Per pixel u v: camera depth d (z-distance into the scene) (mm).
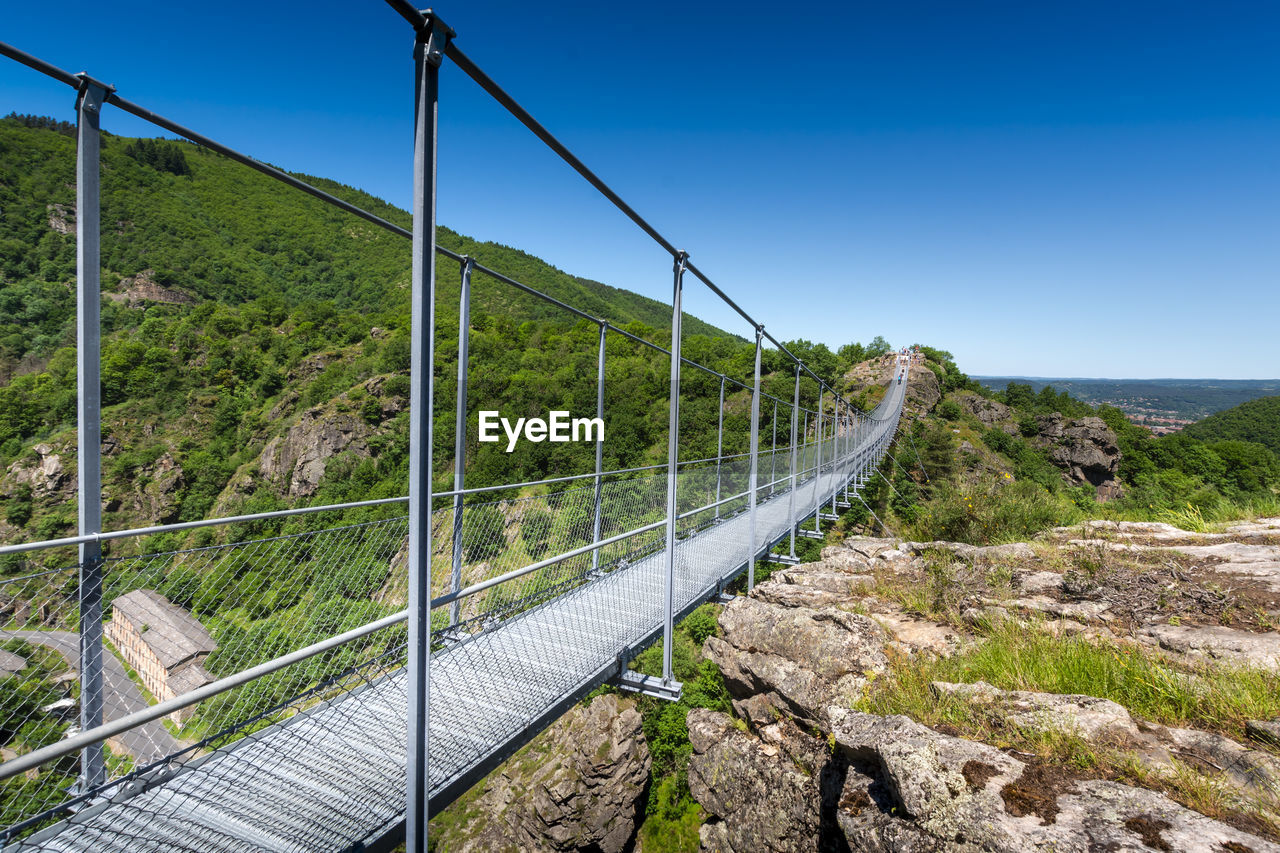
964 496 7656
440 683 3113
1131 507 9258
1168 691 2604
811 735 4336
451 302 59500
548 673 3271
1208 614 3508
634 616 4230
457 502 3748
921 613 4605
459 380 3801
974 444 45812
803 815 4086
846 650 4312
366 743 2502
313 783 2234
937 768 2240
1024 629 3639
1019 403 74688
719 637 5332
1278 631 3168
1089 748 2219
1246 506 6836
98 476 2018
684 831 15281
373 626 2268
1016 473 43250
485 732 2646
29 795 1841
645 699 16969
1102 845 1723
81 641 1964
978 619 4070
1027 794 2004
